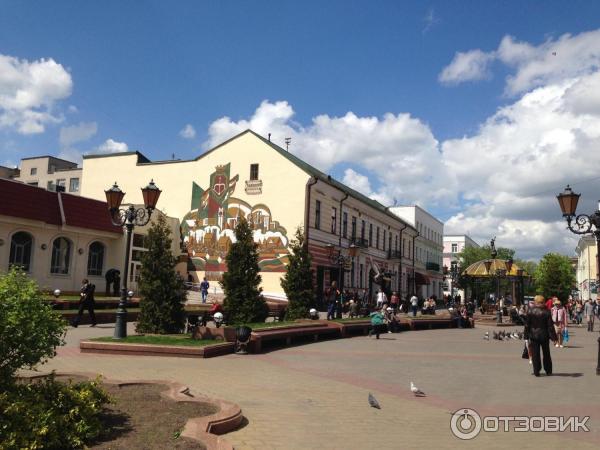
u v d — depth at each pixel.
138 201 42.75
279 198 37.66
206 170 40.59
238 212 38.84
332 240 40.75
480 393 9.96
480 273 38.56
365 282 47.41
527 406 8.86
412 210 66.56
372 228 49.91
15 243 28.67
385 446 6.41
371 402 8.48
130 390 8.02
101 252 34.31
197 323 17.28
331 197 40.84
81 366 11.38
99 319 22.22
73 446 5.37
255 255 21.92
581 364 14.53
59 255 31.33
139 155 43.91
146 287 16.92
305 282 24.48
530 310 12.45
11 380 5.87
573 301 42.59
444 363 14.21
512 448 6.53
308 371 12.09
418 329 29.42
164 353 13.53
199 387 9.58
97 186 44.47
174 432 5.95
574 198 13.95
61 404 5.74
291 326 18.58
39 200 29.47
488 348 18.75
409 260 61.94
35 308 5.96
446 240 106.88
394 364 13.75
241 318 21.02
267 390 9.57
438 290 76.75
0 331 5.59
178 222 40.78
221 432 6.57
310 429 7.03
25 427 5.13
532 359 12.27
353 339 21.39
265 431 6.82
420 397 9.46
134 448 5.41
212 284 38.81
